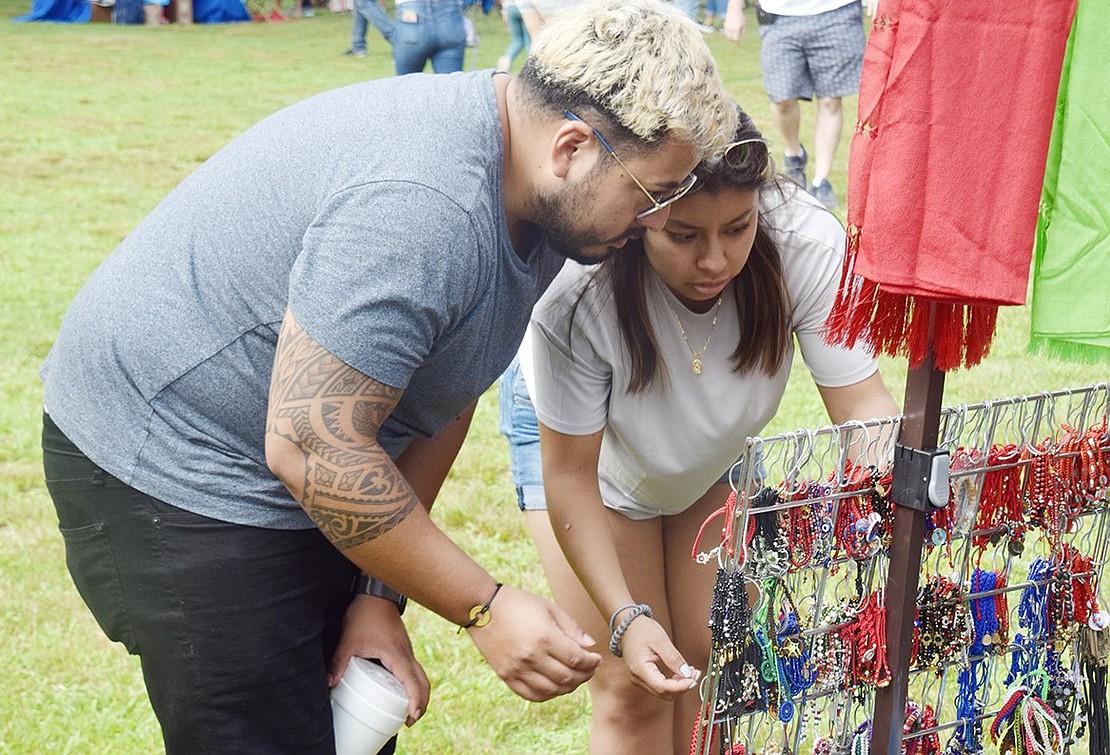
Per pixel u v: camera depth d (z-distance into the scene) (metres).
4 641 3.51
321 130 1.89
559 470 2.44
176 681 2.06
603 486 2.65
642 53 1.74
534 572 3.93
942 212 1.72
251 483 2.00
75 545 2.12
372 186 1.76
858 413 2.40
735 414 2.45
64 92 13.77
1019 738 2.20
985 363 5.46
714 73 1.80
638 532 2.67
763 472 2.28
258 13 22.05
